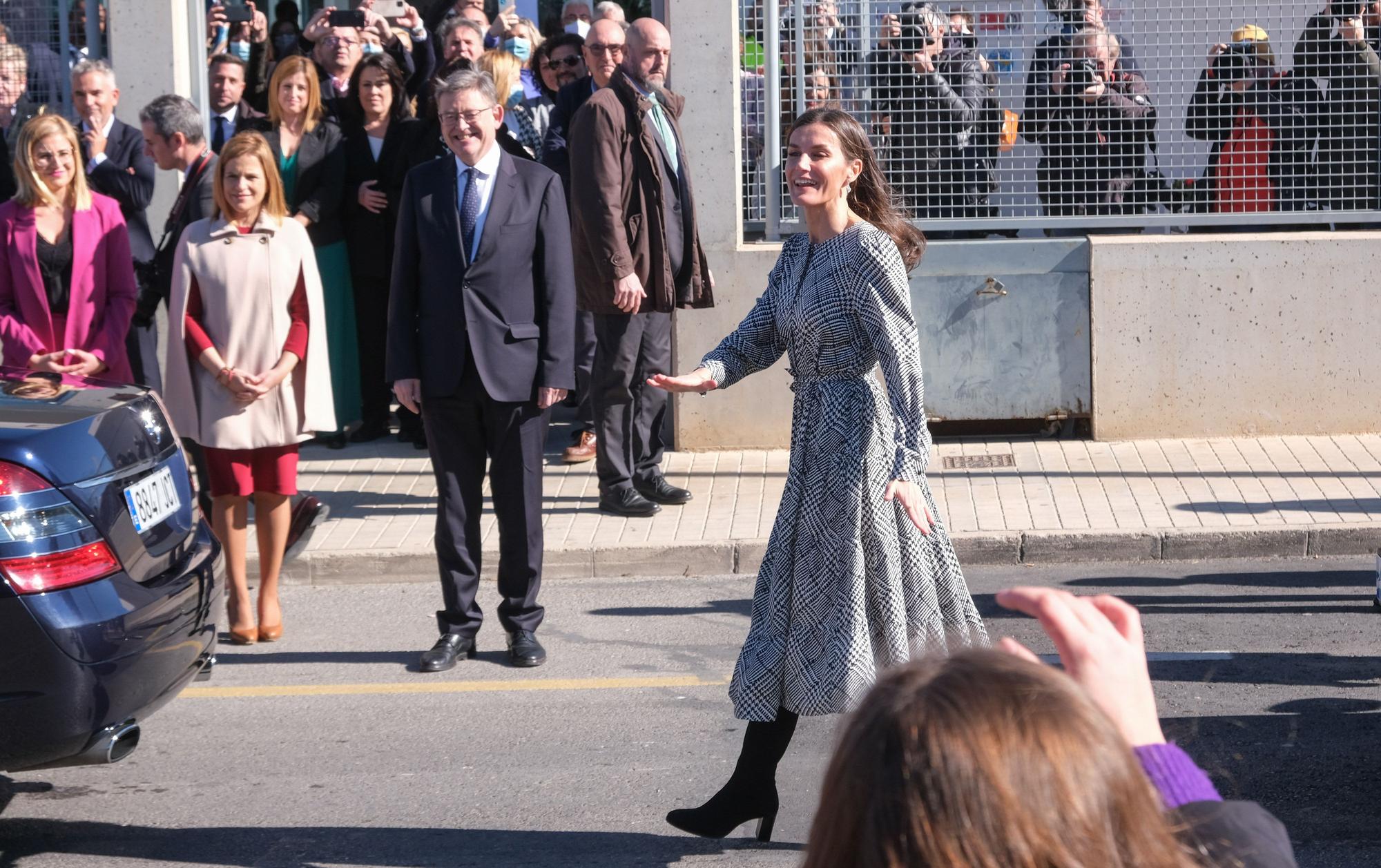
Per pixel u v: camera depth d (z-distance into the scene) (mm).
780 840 6699
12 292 10281
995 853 1607
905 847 1632
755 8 13992
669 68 13688
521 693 8781
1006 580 10852
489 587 10938
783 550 6418
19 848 6762
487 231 8742
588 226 11359
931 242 13969
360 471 13609
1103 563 11258
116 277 10484
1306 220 14039
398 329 8906
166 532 7016
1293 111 13945
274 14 18297
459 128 8727
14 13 14555
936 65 13953
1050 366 13953
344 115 14250
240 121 14398
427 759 7770
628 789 7297
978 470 13156
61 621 6152
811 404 6453
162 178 14398
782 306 6590
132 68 14383
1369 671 8672
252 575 11289
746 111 14203
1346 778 7148
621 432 12008
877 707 1722
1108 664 1983
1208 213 14078
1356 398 13805
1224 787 7051
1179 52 13930
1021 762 1634
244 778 7566
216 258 9453
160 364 14570
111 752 6309
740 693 6410
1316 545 11211
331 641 9898
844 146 6461
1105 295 13797
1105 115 13953
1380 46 13844
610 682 8945
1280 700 8227
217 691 8953
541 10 18531
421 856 6613
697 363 13977
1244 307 13758
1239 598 10234
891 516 6324
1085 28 13844
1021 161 14086
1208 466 13023
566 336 8906
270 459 9734
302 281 9617
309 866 6539
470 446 9086
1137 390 13906
